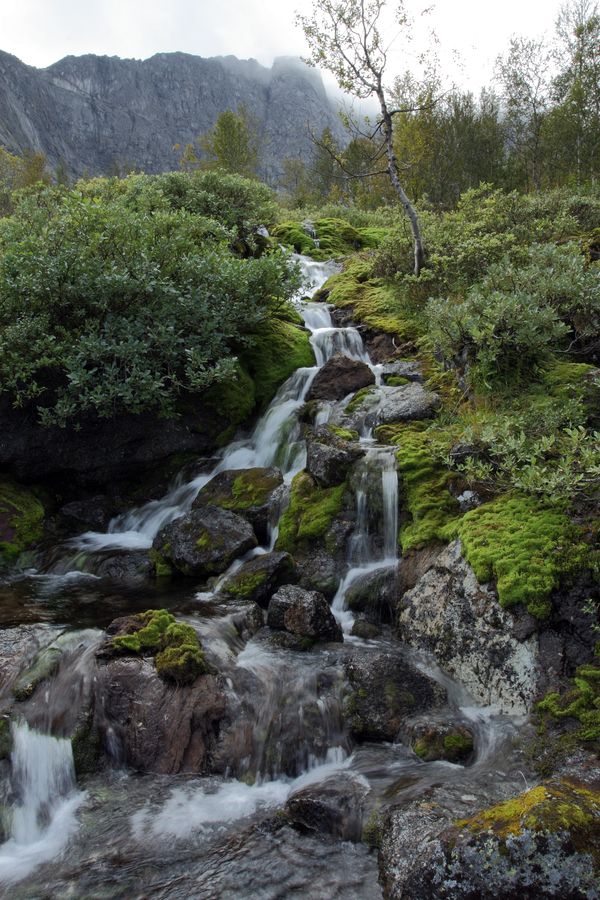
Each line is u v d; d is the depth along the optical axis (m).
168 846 3.79
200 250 9.95
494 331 7.38
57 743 4.41
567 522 5.13
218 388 9.26
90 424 8.61
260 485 7.58
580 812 3.03
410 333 9.91
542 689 4.40
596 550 4.82
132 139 180.50
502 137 25.70
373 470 6.67
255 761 4.43
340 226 17.98
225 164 30.30
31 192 14.97
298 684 4.84
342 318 11.41
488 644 4.79
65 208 9.42
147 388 7.90
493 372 7.29
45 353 7.84
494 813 3.19
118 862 3.69
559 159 23.33
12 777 4.18
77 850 3.81
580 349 7.82
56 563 7.47
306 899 3.36
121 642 4.94
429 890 2.99
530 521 5.27
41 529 8.12
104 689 4.64
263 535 7.29
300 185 40.03
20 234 9.61
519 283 7.89
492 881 2.86
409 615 5.57
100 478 8.82
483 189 12.95
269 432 8.90
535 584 4.70
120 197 14.47
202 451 9.12
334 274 14.45
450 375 8.23
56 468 8.58
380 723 4.56
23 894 3.49
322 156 33.91
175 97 194.00
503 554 5.02
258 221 16.47
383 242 12.39
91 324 8.30
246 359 9.92
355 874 3.51
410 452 6.67
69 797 4.27
